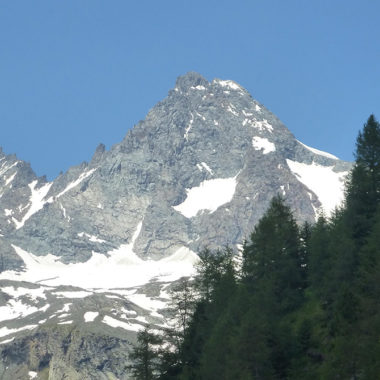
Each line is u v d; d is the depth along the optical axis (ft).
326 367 498.69
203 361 593.83
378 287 546.67
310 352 558.56
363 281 577.84
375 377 459.32
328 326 576.20
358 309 522.88
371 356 473.26
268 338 548.31
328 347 551.18
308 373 533.55
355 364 479.41
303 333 580.71
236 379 522.88
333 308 588.50
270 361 538.88
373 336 485.56
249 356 524.11
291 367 549.13
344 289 536.83
